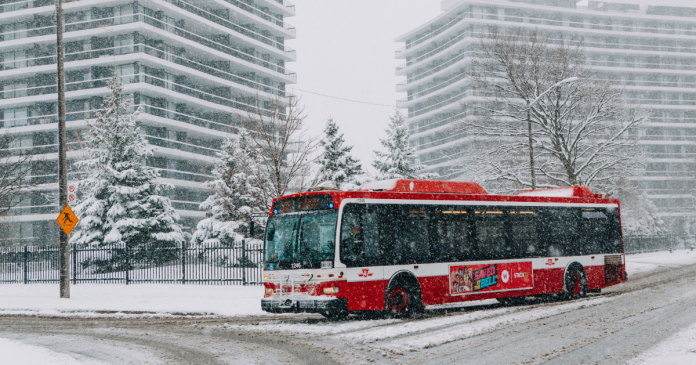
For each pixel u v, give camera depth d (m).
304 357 9.36
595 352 9.20
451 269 15.08
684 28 105.25
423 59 100.38
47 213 61.41
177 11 63.84
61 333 13.01
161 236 37.53
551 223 17.88
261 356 9.55
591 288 18.72
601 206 19.61
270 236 14.07
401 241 14.24
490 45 34.34
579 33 96.19
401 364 8.65
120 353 10.12
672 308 14.31
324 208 13.50
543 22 95.44
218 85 69.56
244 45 75.62
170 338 11.85
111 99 39.09
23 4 64.69
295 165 26.86
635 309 14.44
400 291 14.14
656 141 98.75
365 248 13.56
